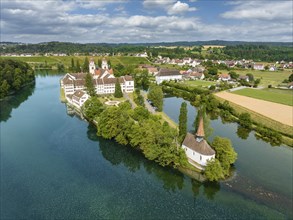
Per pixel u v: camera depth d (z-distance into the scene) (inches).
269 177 2760.8
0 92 6363.2
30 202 2380.7
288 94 6742.1
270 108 5275.6
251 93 6825.8
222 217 2169.0
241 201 2361.0
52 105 5698.8
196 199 2438.5
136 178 2827.3
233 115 5152.6
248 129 4384.8
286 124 4210.1
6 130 4160.9
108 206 2330.2
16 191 2544.3
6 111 5260.8
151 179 2810.0
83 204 2358.5
